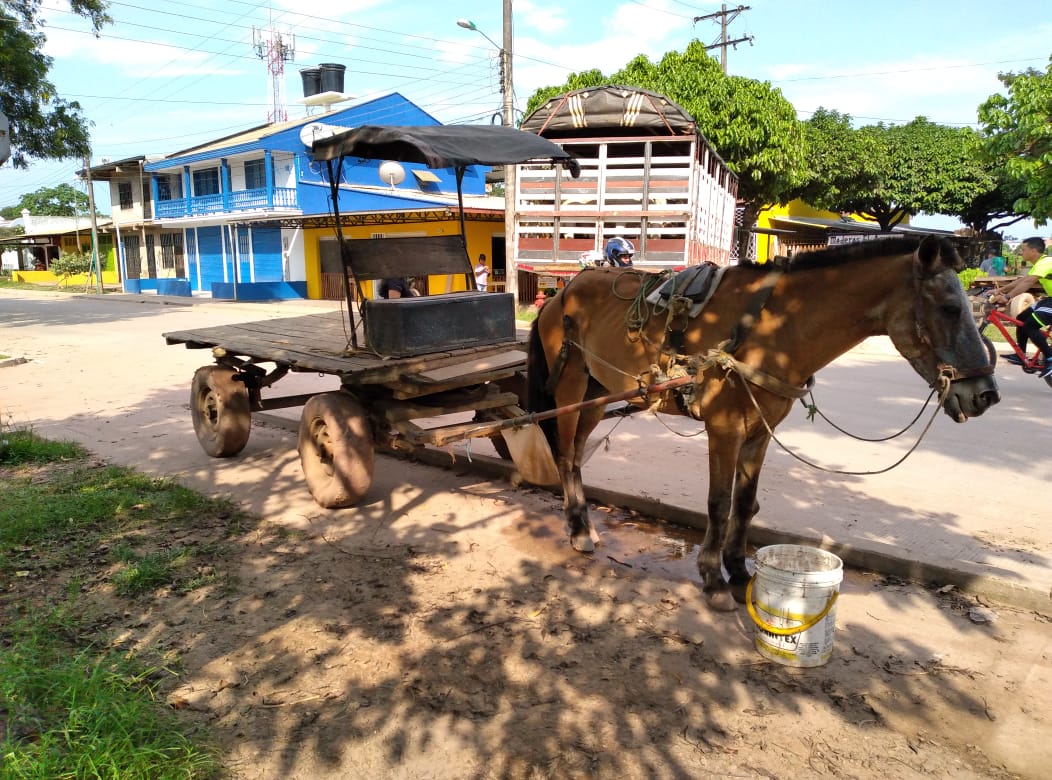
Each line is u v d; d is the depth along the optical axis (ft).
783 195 91.30
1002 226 115.24
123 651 12.41
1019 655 12.26
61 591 14.57
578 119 52.60
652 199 52.16
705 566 14.01
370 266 18.62
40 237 165.58
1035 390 31.83
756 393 12.85
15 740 9.89
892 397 31.42
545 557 16.35
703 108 67.21
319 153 17.71
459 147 16.49
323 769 9.75
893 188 100.22
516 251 56.80
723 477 13.48
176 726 10.39
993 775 9.53
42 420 29.12
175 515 18.63
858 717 10.73
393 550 16.71
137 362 43.78
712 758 9.93
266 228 100.32
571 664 12.15
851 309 12.14
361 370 16.26
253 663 12.15
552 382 17.30
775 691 11.39
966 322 10.91
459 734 10.43
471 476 22.20
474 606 14.11
